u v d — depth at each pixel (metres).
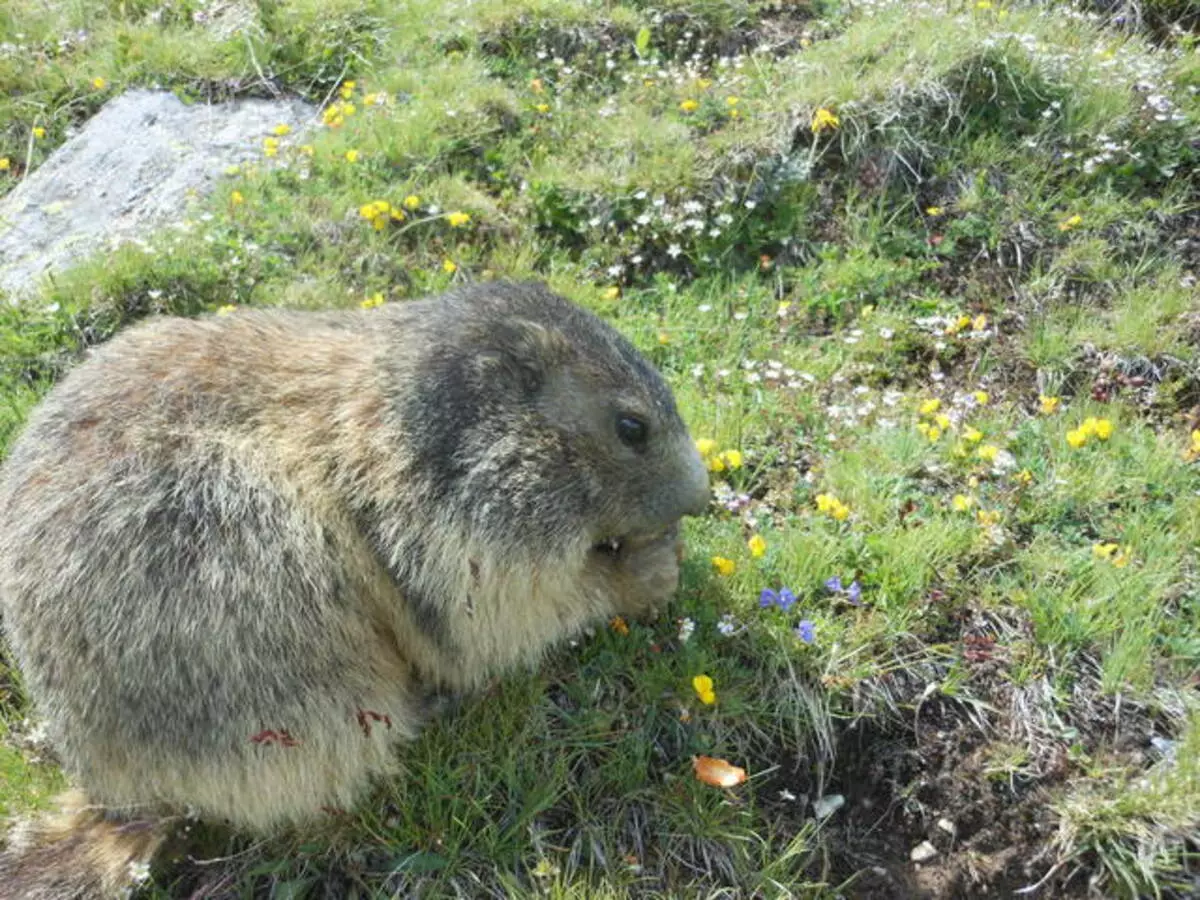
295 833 0.77
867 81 1.14
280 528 0.74
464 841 0.77
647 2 1.31
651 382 0.78
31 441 0.77
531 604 0.77
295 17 1.35
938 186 1.10
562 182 1.10
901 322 1.00
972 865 0.78
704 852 0.77
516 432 0.76
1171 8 1.27
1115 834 0.75
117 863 0.74
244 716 0.72
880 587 0.83
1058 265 1.03
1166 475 0.88
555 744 0.79
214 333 0.79
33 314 1.01
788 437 0.93
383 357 0.77
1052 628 0.81
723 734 0.80
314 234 1.07
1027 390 0.97
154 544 0.72
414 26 1.31
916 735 0.81
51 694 0.74
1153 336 0.97
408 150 1.14
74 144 1.22
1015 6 1.25
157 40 1.33
